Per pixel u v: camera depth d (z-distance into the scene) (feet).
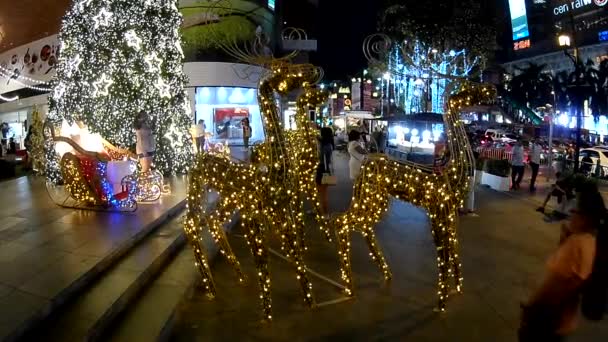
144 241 21.11
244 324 15.65
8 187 34.17
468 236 27.84
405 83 104.68
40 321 12.73
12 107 76.89
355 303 17.37
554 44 228.02
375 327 15.43
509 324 15.65
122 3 35.68
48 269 15.83
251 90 84.64
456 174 16.62
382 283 19.45
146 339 13.26
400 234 28.14
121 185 25.53
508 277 20.30
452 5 89.97
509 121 151.74
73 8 35.99
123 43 35.76
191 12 77.20
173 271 18.99
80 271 15.62
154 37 37.68
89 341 12.55
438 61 72.13
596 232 9.91
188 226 17.62
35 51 69.87
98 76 35.35
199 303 17.35
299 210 16.52
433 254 23.77
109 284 15.79
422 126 75.77
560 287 9.91
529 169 66.90
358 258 22.99
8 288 14.12
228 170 16.35
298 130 20.44
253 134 85.81
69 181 25.79
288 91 16.33
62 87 35.96
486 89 16.61
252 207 15.70
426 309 16.84
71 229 21.24
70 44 35.83
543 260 22.88
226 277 20.18
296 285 19.21
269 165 15.79
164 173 39.58
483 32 91.50
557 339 9.95
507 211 36.09
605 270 9.81
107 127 36.14
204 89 81.30
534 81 179.42
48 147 34.86
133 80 36.29
